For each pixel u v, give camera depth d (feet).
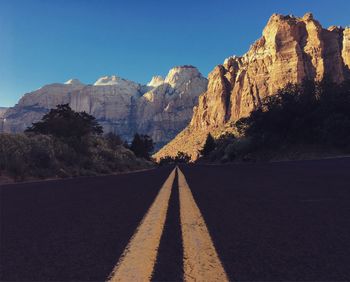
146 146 460.96
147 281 10.27
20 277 11.09
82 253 13.75
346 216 20.67
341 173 57.26
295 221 19.51
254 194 32.55
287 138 287.89
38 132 131.54
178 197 31.07
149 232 16.99
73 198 33.19
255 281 10.34
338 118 255.50
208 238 15.60
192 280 10.35
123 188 43.70
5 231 18.21
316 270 11.40
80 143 134.31
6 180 73.61
